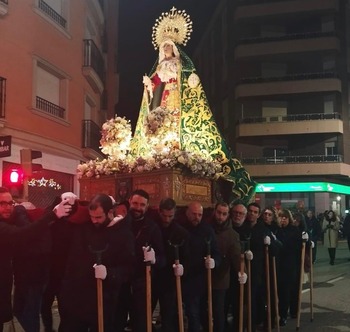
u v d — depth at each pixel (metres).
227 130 37.53
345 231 16.55
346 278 12.48
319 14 34.44
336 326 7.26
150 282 4.97
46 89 17.02
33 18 15.71
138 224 5.22
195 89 7.55
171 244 5.28
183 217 6.13
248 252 6.09
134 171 6.98
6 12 14.20
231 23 36.56
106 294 4.38
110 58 29.05
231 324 6.87
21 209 5.23
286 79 34.47
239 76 35.66
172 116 7.21
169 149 6.90
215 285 5.84
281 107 35.41
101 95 24.84
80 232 4.45
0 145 11.09
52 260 5.47
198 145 7.32
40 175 16.38
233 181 7.40
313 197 34.31
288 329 7.09
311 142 34.59
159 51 7.91
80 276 4.31
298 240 7.68
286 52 34.22
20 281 5.40
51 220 4.48
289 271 7.44
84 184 7.77
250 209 6.59
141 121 7.92
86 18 20.64
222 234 5.95
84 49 19.97
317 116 34.09
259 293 7.07
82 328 4.40
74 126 18.94
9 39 14.51
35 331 5.38
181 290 5.55
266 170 34.06
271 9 34.50
